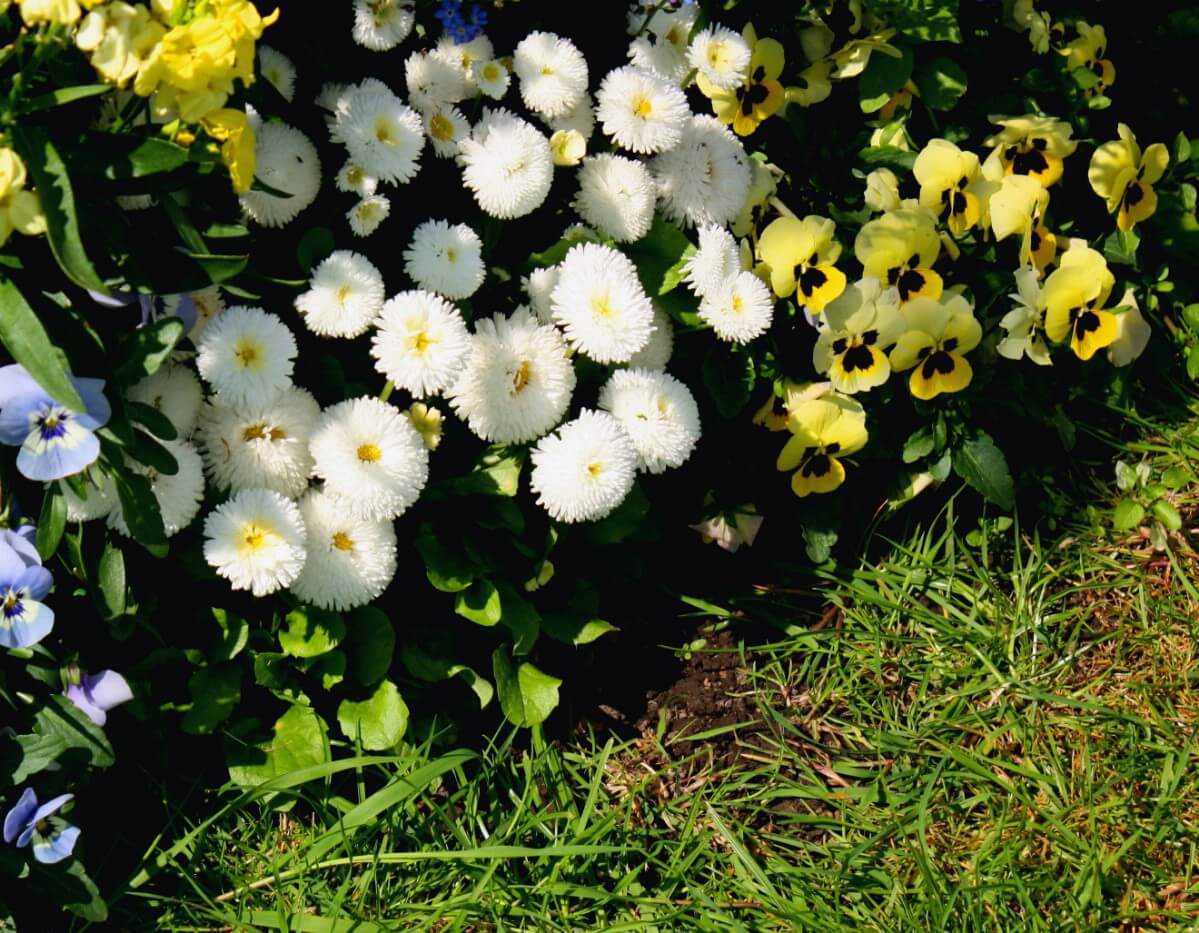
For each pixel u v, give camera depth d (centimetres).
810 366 87
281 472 75
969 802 79
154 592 77
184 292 70
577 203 81
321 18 78
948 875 77
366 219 76
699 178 83
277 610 78
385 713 78
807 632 86
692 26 85
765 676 85
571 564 83
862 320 84
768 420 87
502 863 76
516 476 79
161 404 73
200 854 76
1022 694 84
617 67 85
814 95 87
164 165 66
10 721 74
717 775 81
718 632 87
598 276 78
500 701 80
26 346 64
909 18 86
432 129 78
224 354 73
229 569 73
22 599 70
